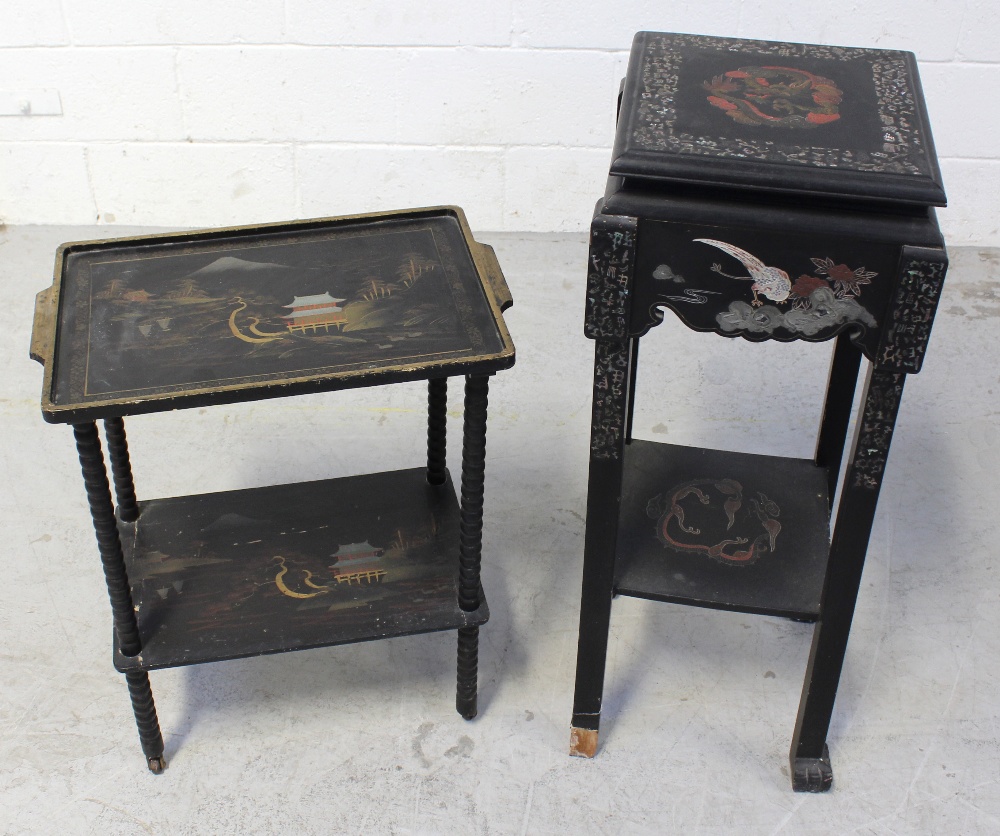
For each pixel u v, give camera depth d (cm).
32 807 192
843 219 143
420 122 321
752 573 192
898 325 148
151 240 190
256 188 334
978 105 311
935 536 241
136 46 307
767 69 168
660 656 218
